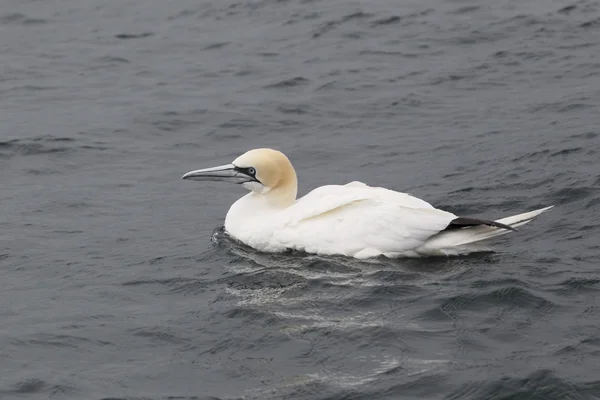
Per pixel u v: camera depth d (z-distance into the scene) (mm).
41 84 29188
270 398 12555
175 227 19078
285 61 29938
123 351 13992
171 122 25797
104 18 35156
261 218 17703
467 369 12969
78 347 14133
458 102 25875
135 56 31375
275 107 26406
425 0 34062
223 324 14578
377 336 13883
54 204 20516
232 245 17734
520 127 23531
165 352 13898
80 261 17406
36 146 24094
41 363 13727
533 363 13023
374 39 31000
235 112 26203
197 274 16594
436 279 15648
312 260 16656
